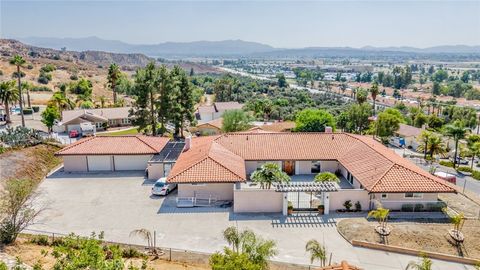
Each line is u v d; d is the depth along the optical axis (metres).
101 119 79.88
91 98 123.56
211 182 33.75
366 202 32.91
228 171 34.84
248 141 43.72
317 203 34.69
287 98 150.25
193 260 24.94
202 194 34.78
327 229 29.98
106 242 26.84
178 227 30.08
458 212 32.88
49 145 50.03
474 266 24.97
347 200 32.91
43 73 152.00
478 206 34.78
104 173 43.28
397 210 32.84
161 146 46.16
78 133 72.00
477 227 29.70
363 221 30.77
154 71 61.91
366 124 85.69
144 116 62.91
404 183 32.50
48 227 29.67
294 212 32.88
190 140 44.84
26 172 40.50
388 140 76.19
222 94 138.25
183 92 67.75
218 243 27.67
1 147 43.91
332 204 33.00
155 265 23.64
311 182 36.47
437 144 57.41
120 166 44.38
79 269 16.27
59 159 48.28
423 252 26.34
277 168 35.47
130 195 36.62
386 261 25.66
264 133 45.94
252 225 30.55
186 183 33.88
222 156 38.28
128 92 141.12
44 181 40.62
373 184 32.38
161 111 63.38
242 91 165.25
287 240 28.22
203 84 192.88
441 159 63.50
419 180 32.88
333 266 21.19
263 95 161.88
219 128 73.38
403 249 26.66
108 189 38.22
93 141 45.59
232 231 23.84
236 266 18.47
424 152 62.34
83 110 82.50
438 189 32.03
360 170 36.28
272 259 25.58
